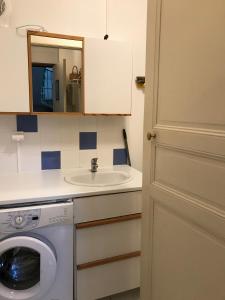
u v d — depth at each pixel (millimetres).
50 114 1858
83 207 1609
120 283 1812
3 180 1816
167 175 1147
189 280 1029
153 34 1189
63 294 1649
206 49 882
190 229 1014
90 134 2162
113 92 1963
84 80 1871
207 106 891
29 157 2014
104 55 1897
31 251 1621
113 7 2053
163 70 1133
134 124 2285
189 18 956
